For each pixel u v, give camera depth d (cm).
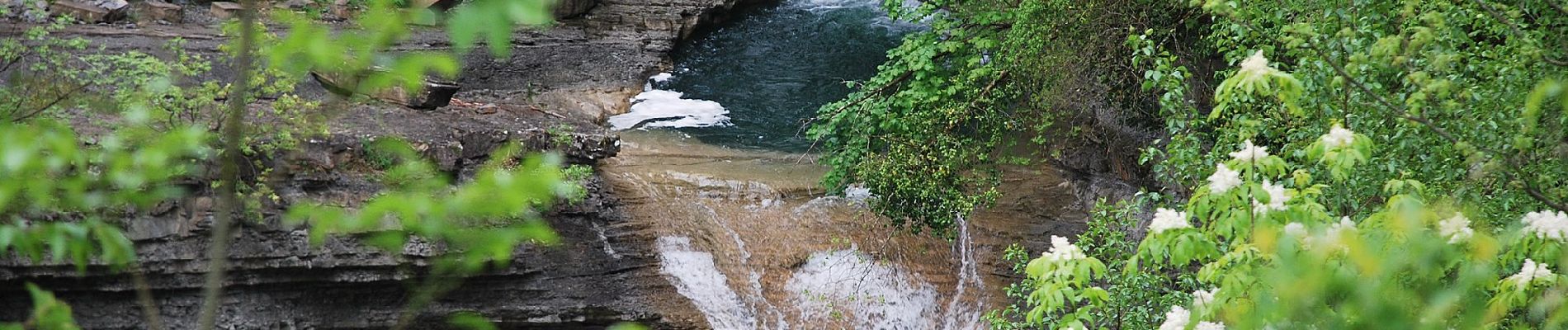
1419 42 889
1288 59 1330
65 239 358
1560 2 976
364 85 326
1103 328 1173
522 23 245
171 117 1260
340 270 1728
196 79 2136
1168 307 1191
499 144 1931
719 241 2036
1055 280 821
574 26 2941
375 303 1789
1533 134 876
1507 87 952
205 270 1645
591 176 2020
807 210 2122
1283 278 466
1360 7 1068
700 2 3150
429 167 408
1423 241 459
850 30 3189
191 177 1555
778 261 2017
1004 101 2103
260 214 1616
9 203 374
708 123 2577
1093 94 2022
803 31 3180
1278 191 662
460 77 2586
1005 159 2114
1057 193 2208
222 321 1705
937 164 1984
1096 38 1927
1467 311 440
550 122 2111
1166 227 704
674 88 2789
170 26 2459
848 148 2078
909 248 2055
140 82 1553
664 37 2983
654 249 1995
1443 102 928
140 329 1684
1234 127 1170
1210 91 1962
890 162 1961
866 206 2136
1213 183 688
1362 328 449
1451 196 893
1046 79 1970
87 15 2353
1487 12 998
